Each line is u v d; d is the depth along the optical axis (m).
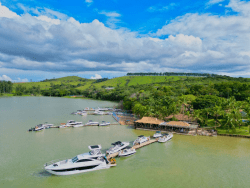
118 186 39.84
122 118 119.50
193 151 60.28
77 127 94.31
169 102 116.31
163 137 70.56
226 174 45.19
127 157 55.62
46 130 87.19
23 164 49.03
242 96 147.62
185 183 41.16
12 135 77.12
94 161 47.25
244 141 70.25
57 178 42.88
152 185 40.31
